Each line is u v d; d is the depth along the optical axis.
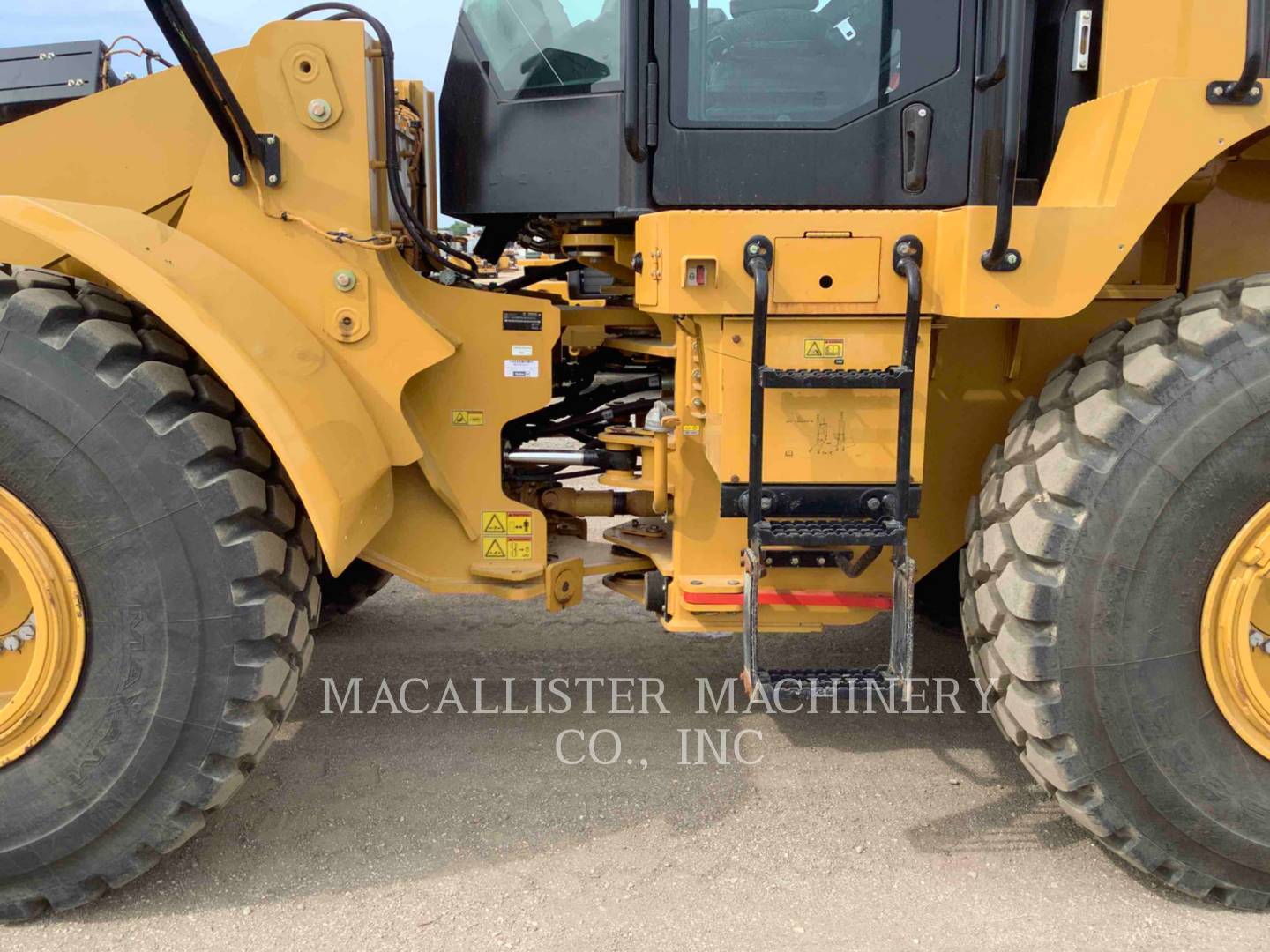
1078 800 2.38
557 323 2.81
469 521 2.89
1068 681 2.30
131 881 2.40
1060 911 2.34
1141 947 2.22
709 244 2.39
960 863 2.51
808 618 2.78
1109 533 2.26
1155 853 2.36
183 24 2.11
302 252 2.55
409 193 3.32
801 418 2.47
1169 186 2.28
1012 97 2.14
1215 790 2.30
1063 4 2.54
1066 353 2.83
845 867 2.49
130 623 2.21
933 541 2.90
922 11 2.48
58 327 2.18
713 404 2.53
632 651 3.92
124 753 2.23
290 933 2.24
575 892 2.38
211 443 2.21
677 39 2.48
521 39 2.65
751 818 2.70
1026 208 2.28
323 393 2.42
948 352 2.82
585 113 2.59
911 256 2.39
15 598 2.30
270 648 2.29
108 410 2.16
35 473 2.16
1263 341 2.22
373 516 2.62
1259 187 2.82
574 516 3.37
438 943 2.21
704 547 2.82
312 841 2.59
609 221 2.75
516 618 4.31
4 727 2.21
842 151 2.53
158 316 2.32
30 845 2.23
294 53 2.48
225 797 2.32
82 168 2.59
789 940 2.22
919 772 2.95
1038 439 2.43
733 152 2.53
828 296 2.41
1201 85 2.25
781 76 2.51
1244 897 2.36
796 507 2.50
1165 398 2.24
